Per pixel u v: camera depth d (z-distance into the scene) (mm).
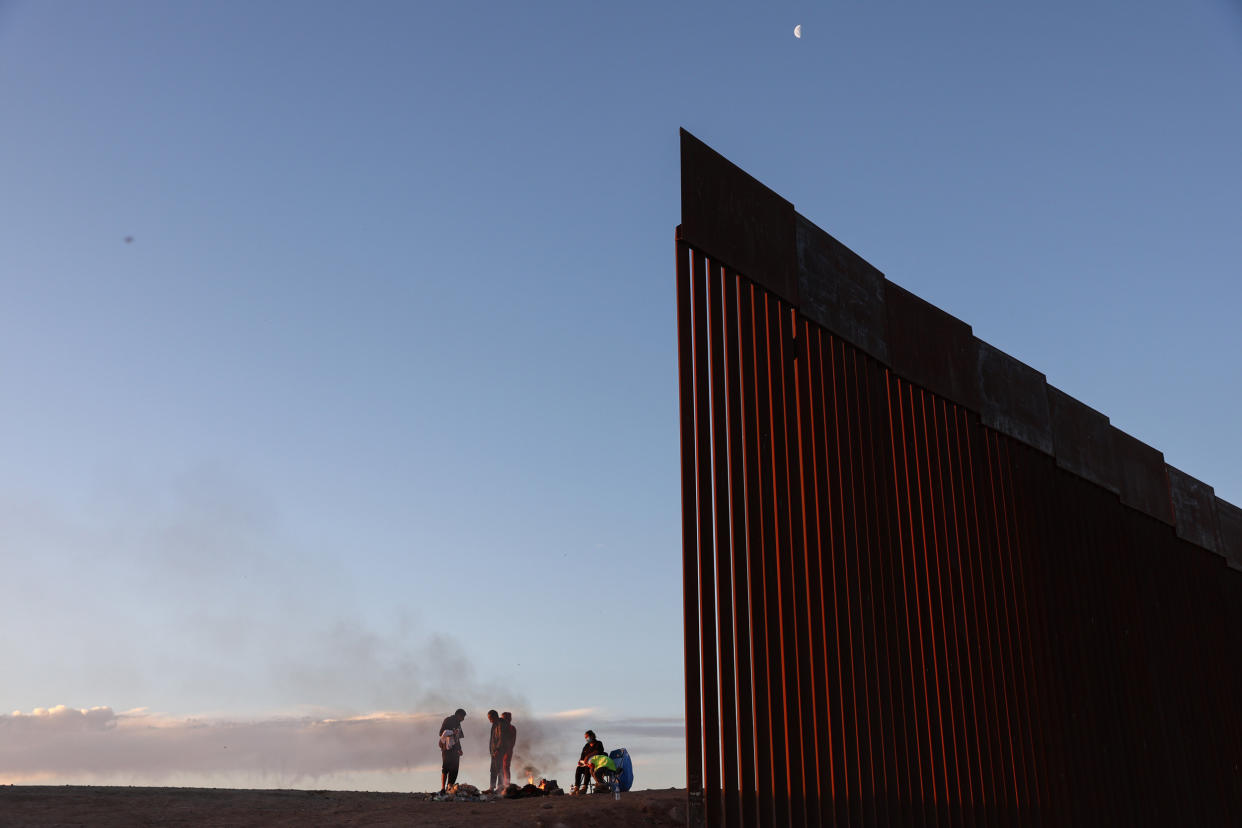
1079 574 21359
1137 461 25359
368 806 13508
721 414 13906
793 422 15164
